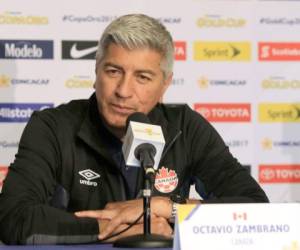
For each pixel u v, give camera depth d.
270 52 13.30
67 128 9.02
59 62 12.85
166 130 9.41
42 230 7.15
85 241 7.19
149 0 13.02
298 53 13.34
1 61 12.70
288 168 13.32
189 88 13.13
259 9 13.27
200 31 13.15
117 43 8.23
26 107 12.77
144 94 8.40
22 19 12.73
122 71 8.31
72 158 8.91
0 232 7.53
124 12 12.95
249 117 13.27
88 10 12.89
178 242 5.40
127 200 8.67
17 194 7.79
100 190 8.98
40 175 8.26
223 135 13.22
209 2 13.16
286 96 13.34
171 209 7.80
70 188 8.94
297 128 13.33
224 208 5.45
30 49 12.77
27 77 12.77
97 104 9.03
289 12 13.32
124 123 8.48
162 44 8.37
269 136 13.30
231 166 9.41
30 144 8.62
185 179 9.55
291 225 5.52
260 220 5.48
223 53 13.20
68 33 12.86
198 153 9.55
